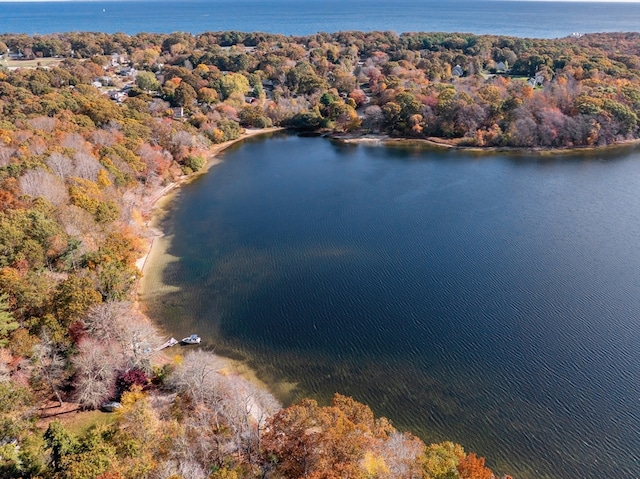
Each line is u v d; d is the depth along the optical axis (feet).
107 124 422.82
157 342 207.41
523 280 258.37
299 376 196.54
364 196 386.73
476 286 254.47
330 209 361.30
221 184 419.95
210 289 256.11
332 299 246.68
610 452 161.48
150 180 388.78
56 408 161.38
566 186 401.08
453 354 206.69
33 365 160.86
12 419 135.13
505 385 189.88
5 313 164.55
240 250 298.56
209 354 203.41
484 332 219.20
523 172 440.45
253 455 134.51
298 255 291.79
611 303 236.02
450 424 174.09
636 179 415.64
